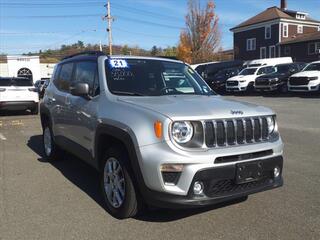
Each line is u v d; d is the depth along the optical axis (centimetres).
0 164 800
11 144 1025
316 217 508
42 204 564
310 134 1106
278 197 582
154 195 454
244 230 470
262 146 490
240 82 2895
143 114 476
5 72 5862
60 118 716
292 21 5959
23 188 638
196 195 448
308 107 1820
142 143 460
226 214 519
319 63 2564
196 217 510
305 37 5522
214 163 452
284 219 502
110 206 523
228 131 470
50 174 720
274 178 511
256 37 6231
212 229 474
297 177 684
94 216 518
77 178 693
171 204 446
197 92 610
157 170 446
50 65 6550
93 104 578
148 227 482
